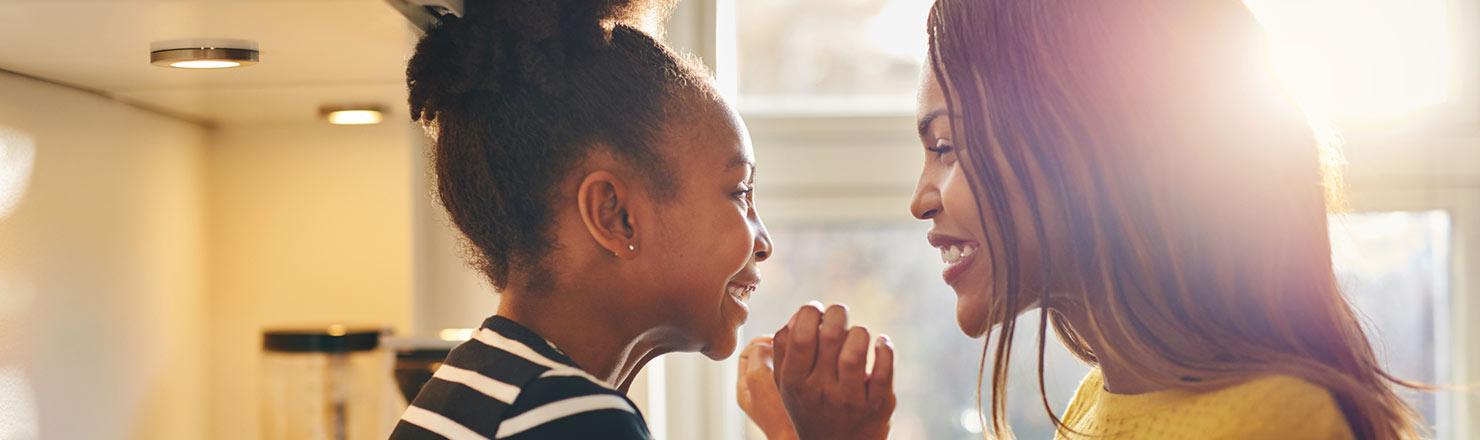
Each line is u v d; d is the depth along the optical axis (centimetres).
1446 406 138
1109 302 60
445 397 62
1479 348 137
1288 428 54
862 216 139
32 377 81
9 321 78
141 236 93
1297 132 61
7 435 78
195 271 102
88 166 86
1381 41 135
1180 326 60
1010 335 63
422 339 99
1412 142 135
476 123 64
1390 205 136
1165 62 60
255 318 105
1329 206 68
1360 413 56
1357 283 137
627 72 64
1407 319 139
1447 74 135
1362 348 64
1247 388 57
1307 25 135
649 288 65
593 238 64
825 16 140
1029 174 62
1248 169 60
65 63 74
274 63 74
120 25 62
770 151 139
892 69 140
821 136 139
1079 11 62
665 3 75
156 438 95
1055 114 61
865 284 141
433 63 65
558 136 63
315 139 104
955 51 64
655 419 125
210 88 84
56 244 83
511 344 62
